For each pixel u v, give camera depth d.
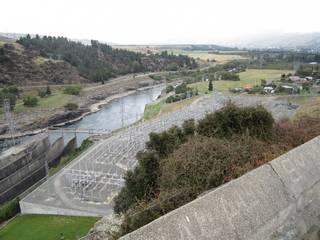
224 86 164.25
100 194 54.09
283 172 7.98
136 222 11.41
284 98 113.94
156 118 113.38
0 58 180.50
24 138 109.25
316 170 8.70
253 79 176.50
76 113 144.62
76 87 184.75
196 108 119.38
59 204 51.62
